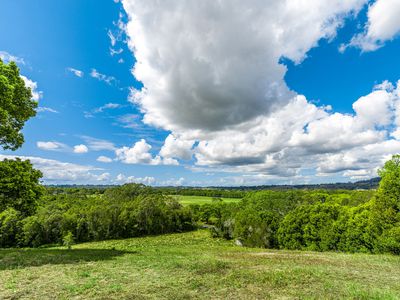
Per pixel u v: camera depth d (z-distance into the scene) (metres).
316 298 9.63
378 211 27.53
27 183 18.00
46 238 67.50
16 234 65.25
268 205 72.56
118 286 10.88
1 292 10.13
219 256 21.27
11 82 18.34
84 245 63.19
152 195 107.62
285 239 41.44
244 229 49.44
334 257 21.16
